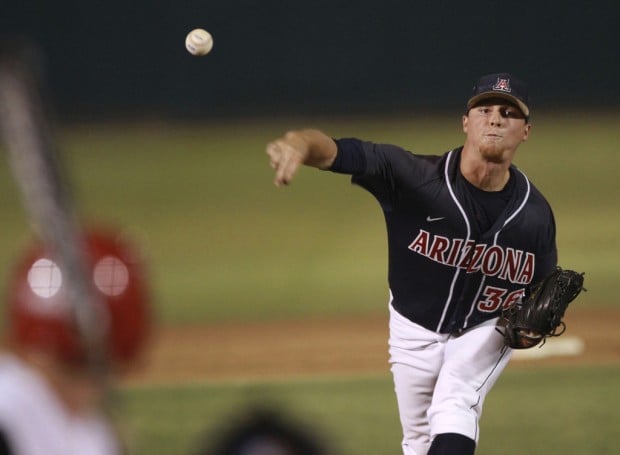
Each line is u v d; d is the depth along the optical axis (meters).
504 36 101.50
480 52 101.56
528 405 26.48
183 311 40.34
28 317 5.98
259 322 38.22
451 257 17.09
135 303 6.02
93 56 98.19
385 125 94.31
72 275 5.22
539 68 102.19
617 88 102.38
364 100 101.62
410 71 101.88
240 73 101.12
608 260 47.34
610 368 29.78
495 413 25.95
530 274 17.28
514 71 101.81
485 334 17.56
